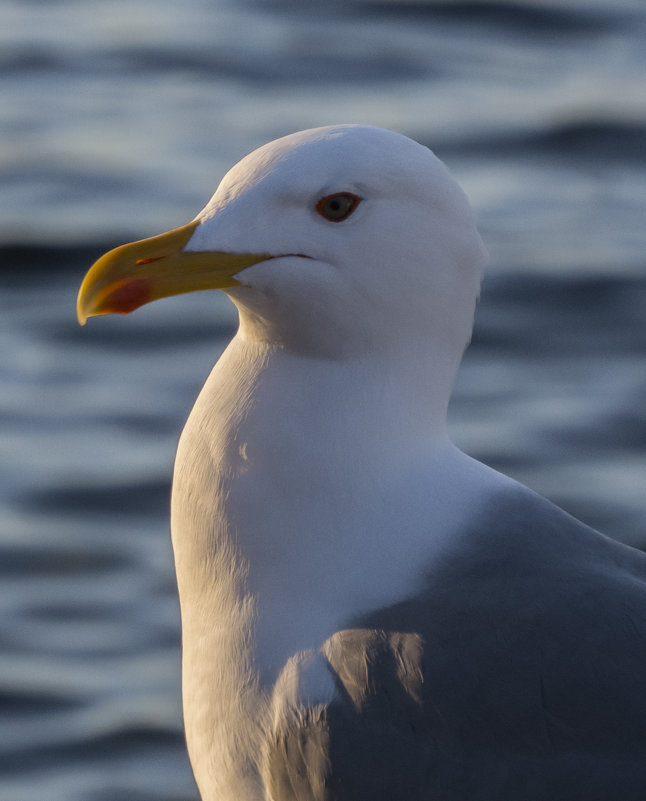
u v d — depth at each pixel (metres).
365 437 6.06
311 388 6.09
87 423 16.86
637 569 6.12
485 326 19.11
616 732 5.48
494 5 30.34
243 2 31.77
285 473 6.06
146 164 23.92
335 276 5.93
